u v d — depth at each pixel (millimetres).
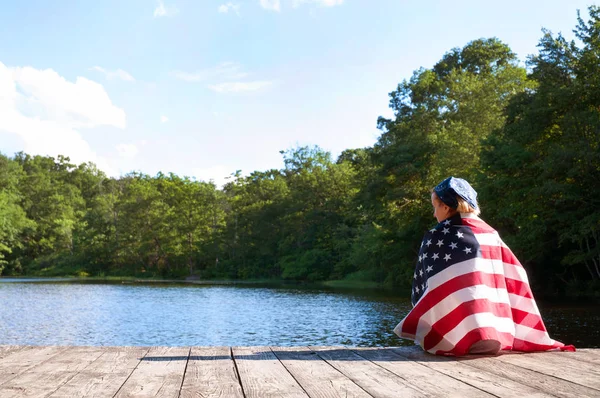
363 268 51375
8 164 78062
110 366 3412
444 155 33938
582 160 23969
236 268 65625
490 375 3158
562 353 3809
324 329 16609
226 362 3561
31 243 73062
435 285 3680
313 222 60156
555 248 30391
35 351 3918
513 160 25828
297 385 2934
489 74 40094
